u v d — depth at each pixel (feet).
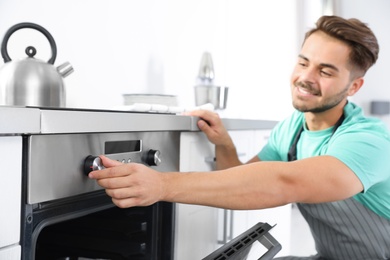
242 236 3.05
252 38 11.14
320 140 4.25
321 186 3.00
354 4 16.40
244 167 2.98
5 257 2.19
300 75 3.98
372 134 3.57
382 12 16.71
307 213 4.58
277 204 2.96
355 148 3.34
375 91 17.04
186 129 3.92
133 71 6.43
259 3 11.39
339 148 3.37
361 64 3.91
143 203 2.68
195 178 2.85
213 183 2.85
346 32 3.78
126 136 3.16
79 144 2.70
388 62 16.87
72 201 2.75
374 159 3.36
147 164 3.42
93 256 3.64
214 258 2.68
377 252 4.37
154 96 5.28
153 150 3.44
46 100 3.67
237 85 10.59
